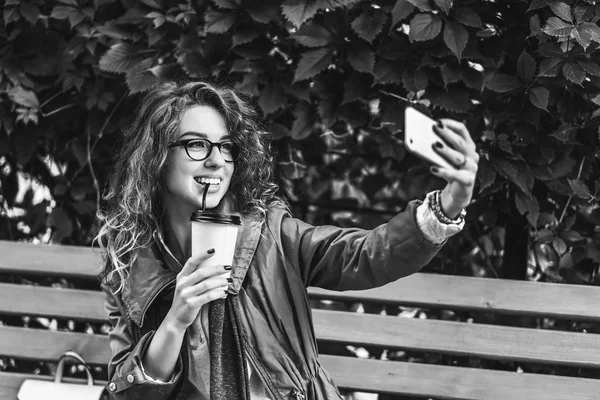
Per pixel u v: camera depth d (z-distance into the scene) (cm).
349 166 344
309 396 232
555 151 298
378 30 292
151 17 304
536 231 305
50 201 342
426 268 339
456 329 293
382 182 343
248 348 227
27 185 344
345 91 300
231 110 241
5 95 324
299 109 310
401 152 312
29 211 341
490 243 333
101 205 336
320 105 305
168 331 214
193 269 212
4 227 346
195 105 236
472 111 302
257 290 231
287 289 234
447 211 198
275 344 229
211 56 307
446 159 185
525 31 301
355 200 345
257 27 306
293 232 237
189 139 232
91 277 310
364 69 294
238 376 224
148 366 220
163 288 231
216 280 210
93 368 345
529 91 290
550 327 332
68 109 329
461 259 336
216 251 210
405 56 296
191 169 231
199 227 210
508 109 298
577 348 288
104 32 310
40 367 349
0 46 322
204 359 224
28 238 347
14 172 344
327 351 347
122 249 240
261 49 308
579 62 282
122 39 316
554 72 283
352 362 298
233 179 246
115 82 322
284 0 297
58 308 310
